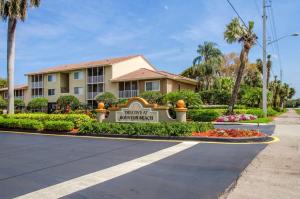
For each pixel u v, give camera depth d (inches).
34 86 2021.4
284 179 259.1
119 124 601.0
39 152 416.8
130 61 1784.0
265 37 1178.6
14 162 349.4
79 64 1924.2
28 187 249.4
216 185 244.5
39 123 707.4
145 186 246.5
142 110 643.5
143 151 406.3
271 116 1493.6
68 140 543.8
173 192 229.8
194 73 1995.6
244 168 298.4
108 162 340.5
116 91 1658.5
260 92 1526.8
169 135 523.5
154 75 1517.0
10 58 968.9
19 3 936.3
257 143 463.5
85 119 704.4
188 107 1163.9
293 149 406.9
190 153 382.9
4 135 655.1
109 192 233.5
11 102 969.5
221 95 1617.9
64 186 250.7
